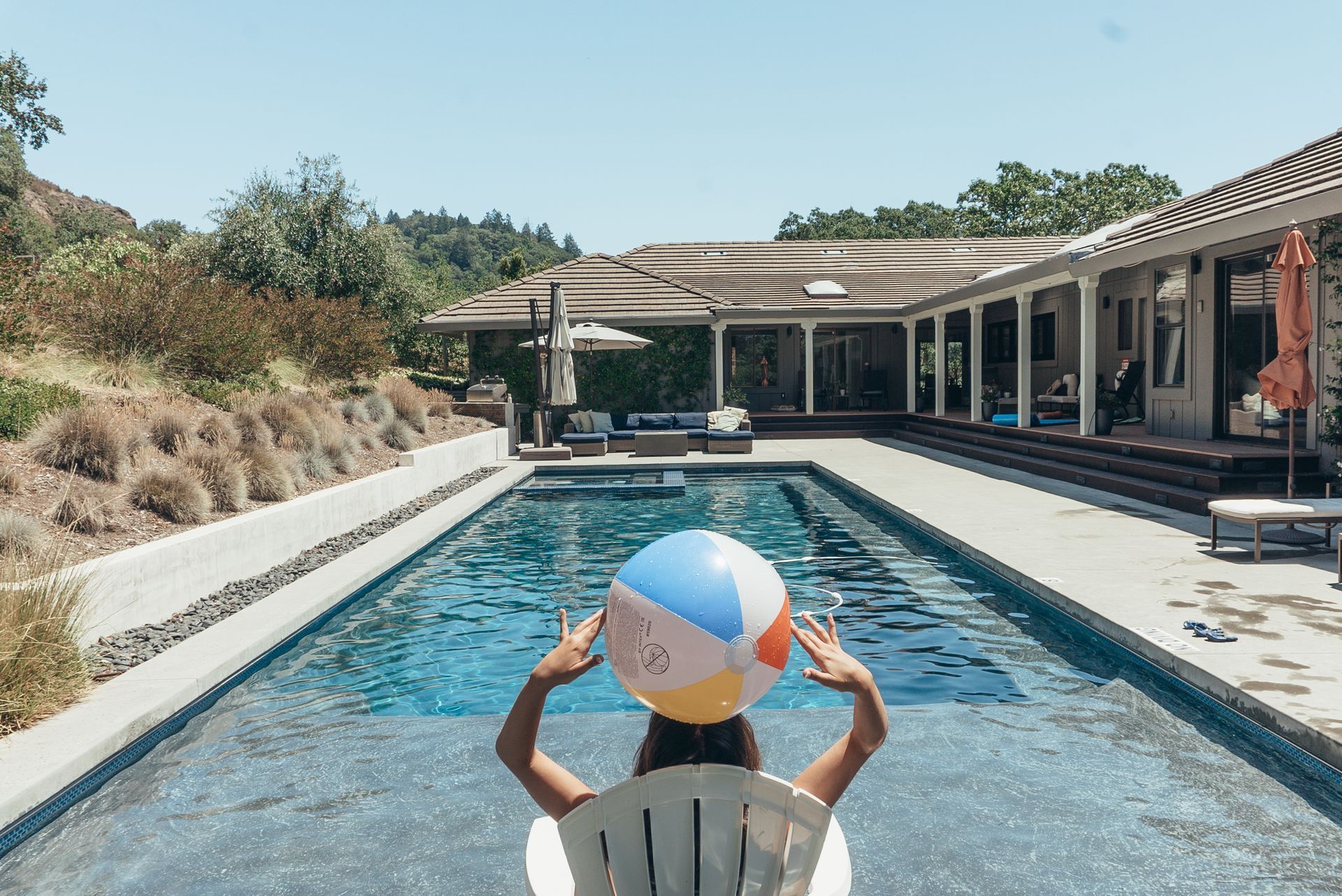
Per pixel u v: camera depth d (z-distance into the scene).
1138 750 4.32
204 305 14.05
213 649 5.69
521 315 24.42
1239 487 10.18
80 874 3.37
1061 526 9.38
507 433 19.83
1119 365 17.75
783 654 1.75
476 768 4.28
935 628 6.55
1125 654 5.58
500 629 6.84
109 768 4.25
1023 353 16.66
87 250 27.11
